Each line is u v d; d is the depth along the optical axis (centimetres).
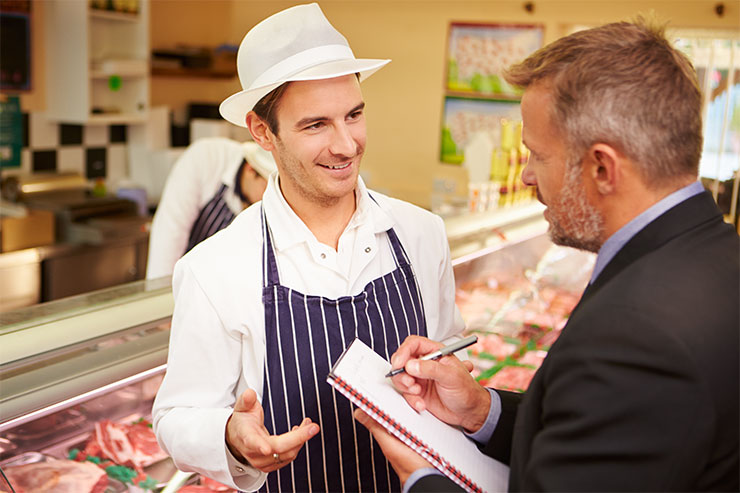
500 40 521
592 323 86
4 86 448
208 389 130
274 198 136
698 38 445
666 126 88
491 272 270
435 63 548
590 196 94
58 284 400
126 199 455
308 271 133
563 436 84
